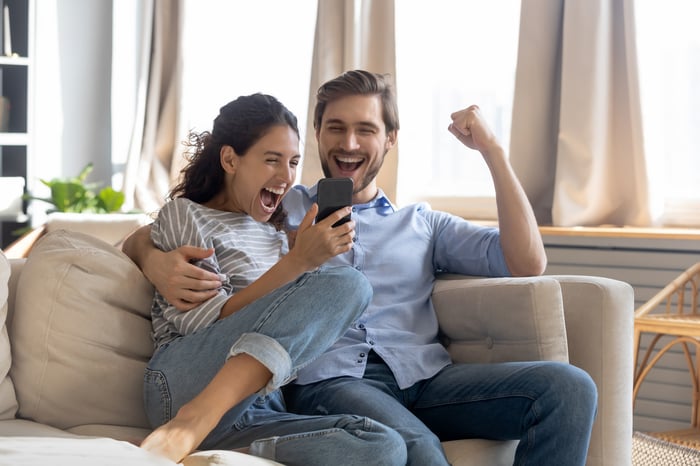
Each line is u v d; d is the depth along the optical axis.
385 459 1.53
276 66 4.34
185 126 4.32
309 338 1.58
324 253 1.73
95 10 4.57
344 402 1.79
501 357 1.99
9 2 4.29
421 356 1.99
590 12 3.39
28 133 4.24
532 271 2.13
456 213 3.89
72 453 1.23
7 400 1.71
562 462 1.69
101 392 1.75
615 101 3.48
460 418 1.88
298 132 1.92
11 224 4.40
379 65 3.83
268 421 1.69
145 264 1.78
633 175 3.46
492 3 3.82
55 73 4.54
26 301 1.76
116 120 4.56
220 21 4.41
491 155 2.14
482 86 3.86
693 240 3.22
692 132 3.48
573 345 2.00
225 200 1.92
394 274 2.12
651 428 3.33
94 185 4.36
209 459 1.41
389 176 3.81
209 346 1.62
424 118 3.95
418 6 3.92
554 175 3.59
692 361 3.11
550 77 3.52
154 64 4.36
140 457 1.27
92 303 1.75
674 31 3.48
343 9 3.88
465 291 2.06
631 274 3.32
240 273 1.80
